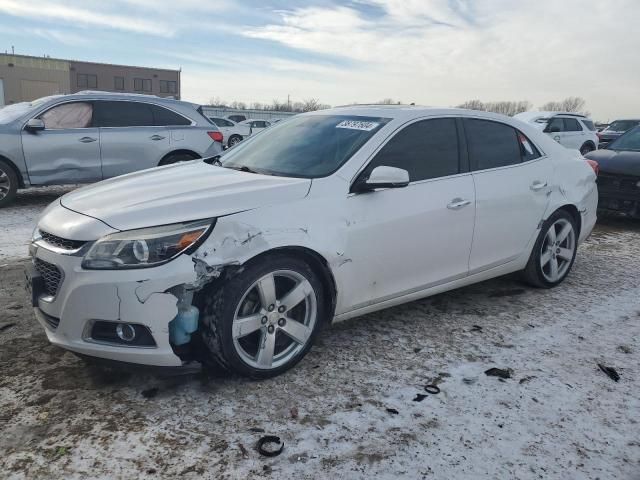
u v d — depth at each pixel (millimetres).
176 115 8508
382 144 3508
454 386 3043
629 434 2664
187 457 2379
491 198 3979
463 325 3895
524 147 4426
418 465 2383
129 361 2721
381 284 3455
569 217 4691
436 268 3754
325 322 3361
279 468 2334
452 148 3879
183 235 2693
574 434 2645
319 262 3129
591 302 4445
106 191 3260
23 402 2756
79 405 2746
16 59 51000
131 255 2641
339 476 2299
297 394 2910
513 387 3055
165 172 3746
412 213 3490
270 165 3625
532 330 3844
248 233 2824
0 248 5602
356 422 2676
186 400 2820
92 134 7832
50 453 2373
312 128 3945
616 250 6250
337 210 3166
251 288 2859
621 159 7449
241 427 2605
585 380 3168
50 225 2959
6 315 3854
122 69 58906
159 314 2652
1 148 7301
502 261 4230
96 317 2682
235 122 27875
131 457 2365
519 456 2467
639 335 3828
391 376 3133
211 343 2820
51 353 3293
